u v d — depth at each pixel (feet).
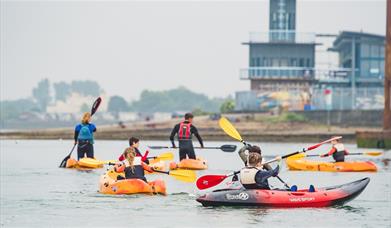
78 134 161.17
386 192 115.85
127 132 425.69
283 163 183.11
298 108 496.23
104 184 111.14
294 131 400.06
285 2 560.20
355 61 550.77
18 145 314.14
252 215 90.12
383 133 271.28
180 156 153.07
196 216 90.27
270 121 444.55
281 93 512.63
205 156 218.18
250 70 554.05
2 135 426.92
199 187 103.81
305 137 362.94
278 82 552.00
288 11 562.66
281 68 549.95
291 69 550.36
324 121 453.99
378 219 89.30
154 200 103.65
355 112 446.60
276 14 563.89
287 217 89.20
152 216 90.99
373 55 550.77
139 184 108.17
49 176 142.51
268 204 93.91
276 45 560.20
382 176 144.36
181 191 114.42
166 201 102.53
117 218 90.02
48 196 110.01
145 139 387.14
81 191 115.96
